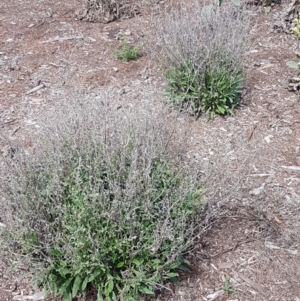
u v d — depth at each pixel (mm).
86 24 2041
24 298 985
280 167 1329
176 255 944
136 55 1796
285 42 1878
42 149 1046
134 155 965
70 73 1723
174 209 981
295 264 1070
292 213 1188
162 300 985
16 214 952
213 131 1448
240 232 1134
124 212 946
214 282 1025
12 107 1557
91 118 1052
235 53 1481
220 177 1239
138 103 1400
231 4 1792
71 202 982
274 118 1506
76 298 978
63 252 933
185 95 1407
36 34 1962
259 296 1004
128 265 952
